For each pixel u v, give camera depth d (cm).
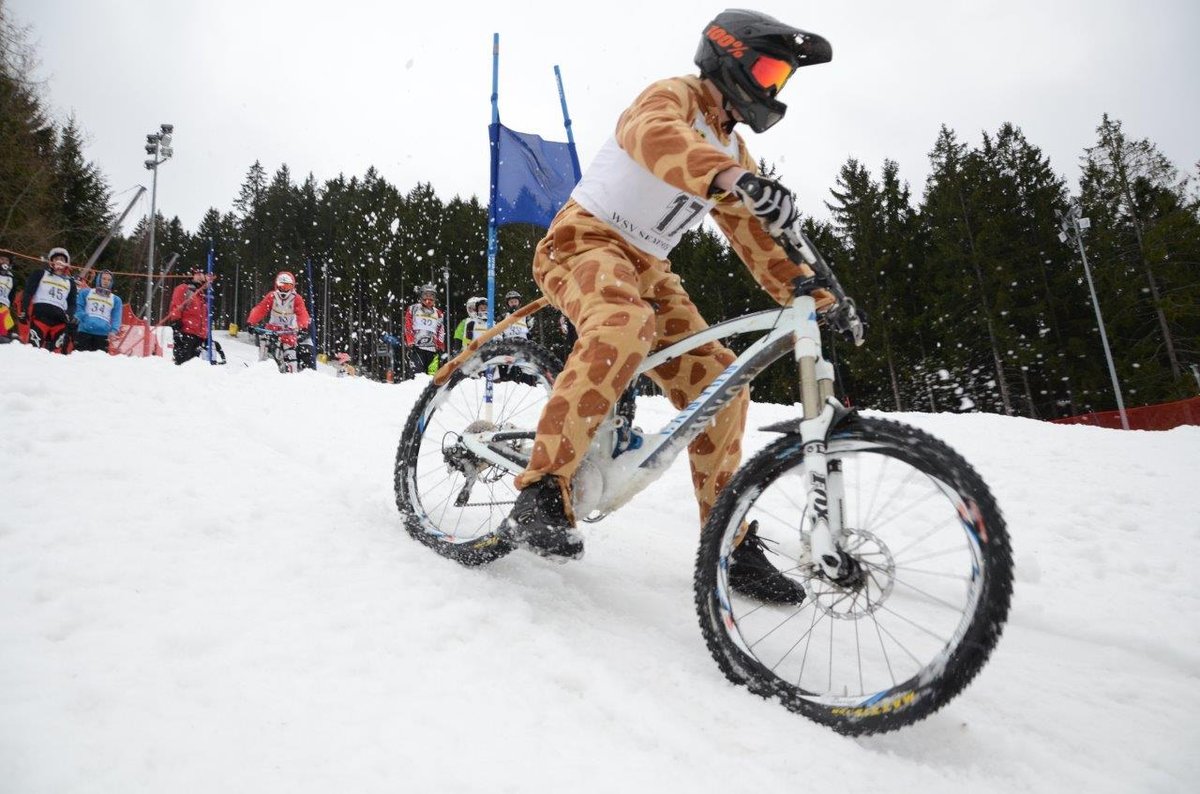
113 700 130
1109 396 2686
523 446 255
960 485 150
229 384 547
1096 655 222
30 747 113
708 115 215
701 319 244
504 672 159
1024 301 2956
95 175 3206
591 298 211
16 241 2484
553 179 588
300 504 265
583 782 123
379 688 146
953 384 2948
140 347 1200
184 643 154
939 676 145
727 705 165
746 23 205
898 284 3206
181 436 330
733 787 129
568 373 206
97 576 181
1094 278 2892
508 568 241
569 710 148
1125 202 3241
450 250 4909
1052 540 345
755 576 229
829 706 160
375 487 320
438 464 323
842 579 166
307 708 136
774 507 375
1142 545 338
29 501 228
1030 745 157
